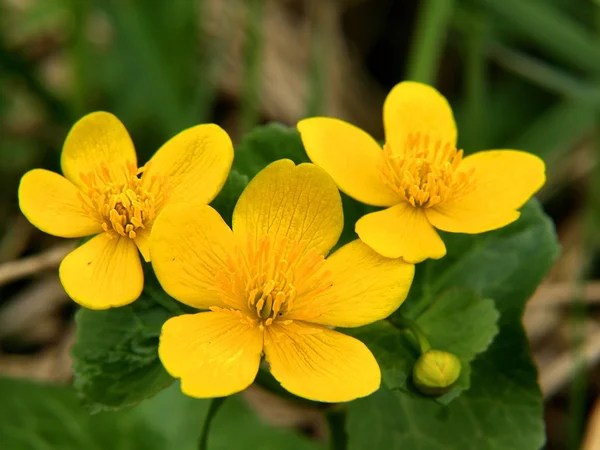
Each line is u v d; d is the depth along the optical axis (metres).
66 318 0.34
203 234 0.23
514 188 0.25
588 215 0.34
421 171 0.25
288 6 0.41
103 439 0.29
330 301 0.23
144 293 0.25
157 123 0.35
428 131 0.26
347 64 0.41
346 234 0.26
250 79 0.34
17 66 0.34
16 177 0.35
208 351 0.23
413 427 0.25
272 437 0.30
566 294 0.34
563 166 0.36
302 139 0.24
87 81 0.35
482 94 0.35
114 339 0.24
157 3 0.34
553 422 0.33
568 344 0.34
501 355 0.25
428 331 0.24
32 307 0.34
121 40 0.35
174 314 0.25
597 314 0.34
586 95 0.34
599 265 0.34
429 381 0.23
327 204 0.24
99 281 0.23
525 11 0.34
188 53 0.35
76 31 0.34
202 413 0.30
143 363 0.24
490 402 0.25
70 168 0.24
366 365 0.23
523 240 0.26
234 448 0.29
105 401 0.24
